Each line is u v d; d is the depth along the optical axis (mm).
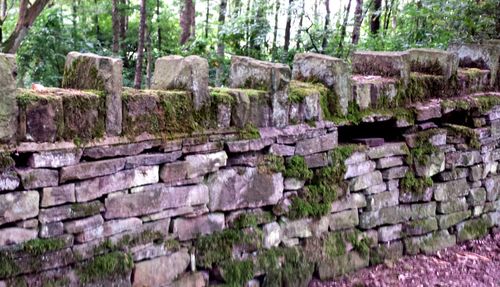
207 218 2840
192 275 2816
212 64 8117
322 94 3236
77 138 2314
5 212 2152
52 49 9336
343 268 3395
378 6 9609
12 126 2115
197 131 2719
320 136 3221
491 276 3592
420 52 4082
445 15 6340
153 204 2605
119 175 2467
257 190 2992
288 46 8375
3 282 2174
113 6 12273
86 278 2398
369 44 7961
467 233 4109
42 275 2277
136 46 13039
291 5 7828
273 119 3020
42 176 2229
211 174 2824
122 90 2535
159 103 2574
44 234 2271
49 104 2205
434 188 3855
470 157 4039
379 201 3564
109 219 2471
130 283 2564
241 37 8031
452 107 3859
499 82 4414
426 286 3383
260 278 3074
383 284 3355
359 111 3414
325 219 3307
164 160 2613
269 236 3070
